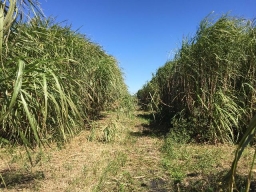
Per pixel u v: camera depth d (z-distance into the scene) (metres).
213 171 4.46
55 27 7.00
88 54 8.66
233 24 6.61
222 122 6.29
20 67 2.54
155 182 4.25
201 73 6.63
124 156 5.53
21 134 3.03
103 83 9.87
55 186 3.91
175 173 4.41
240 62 6.66
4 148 5.35
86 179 4.19
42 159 5.08
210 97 6.54
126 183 4.15
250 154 5.46
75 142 6.74
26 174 4.36
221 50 6.39
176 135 6.85
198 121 6.71
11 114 3.02
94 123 8.41
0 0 2.56
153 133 8.05
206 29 6.64
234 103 6.42
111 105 12.27
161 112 9.57
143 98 16.77
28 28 4.10
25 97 3.09
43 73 2.97
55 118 5.02
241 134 6.62
